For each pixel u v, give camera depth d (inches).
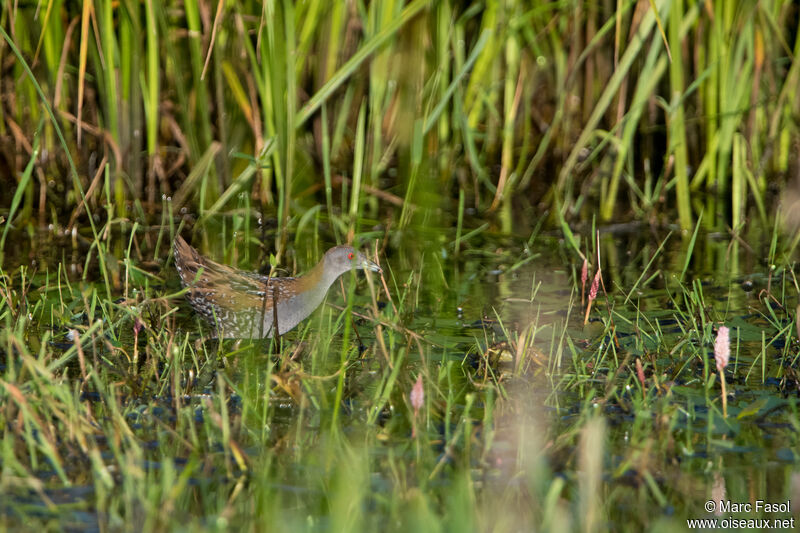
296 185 643.5
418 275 496.1
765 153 637.3
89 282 465.1
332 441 301.3
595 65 702.5
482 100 660.1
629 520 259.0
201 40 576.7
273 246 538.0
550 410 330.0
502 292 469.7
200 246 536.1
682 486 277.0
